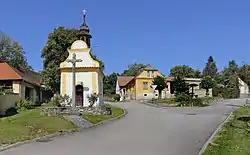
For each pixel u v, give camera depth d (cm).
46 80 5091
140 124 2389
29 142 1612
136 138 1728
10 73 3897
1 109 3319
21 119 2594
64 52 5184
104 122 2567
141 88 7144
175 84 5859
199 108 4088
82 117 2744
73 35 5209
